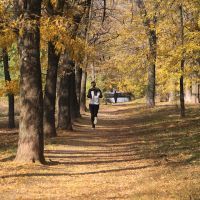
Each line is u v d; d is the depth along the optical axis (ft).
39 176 40.32
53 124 73.82
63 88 83.46
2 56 85.66
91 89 92.22
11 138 85.71
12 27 46.50
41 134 47.57
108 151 59.26
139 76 178.40
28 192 34.06
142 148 60.34
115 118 131.75
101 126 99.60
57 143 65.46
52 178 39.68
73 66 82.33
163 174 39.14
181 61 84.48
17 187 35.73
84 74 150.30
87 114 137.49
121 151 59.00
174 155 50.85
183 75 87.15
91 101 91.61
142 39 122.21
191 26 77.66
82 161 50.37
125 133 83.05
